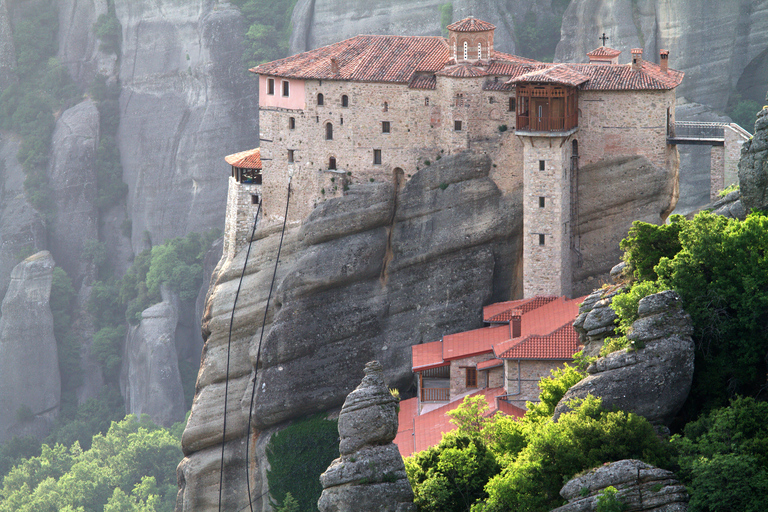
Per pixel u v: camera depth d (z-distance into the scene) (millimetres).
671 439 164625
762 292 178500
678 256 188375
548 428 171000
